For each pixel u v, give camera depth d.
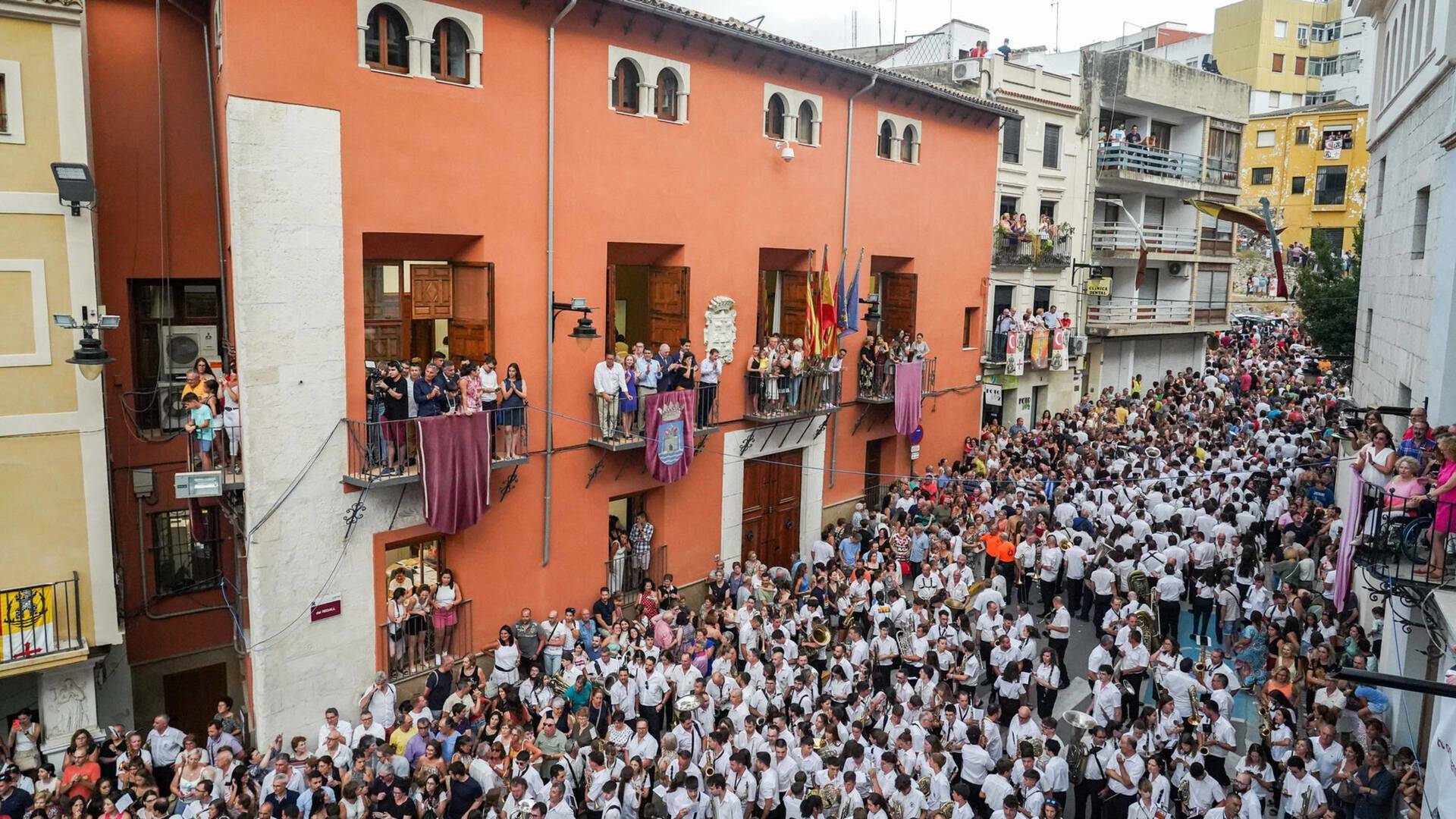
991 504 21.53
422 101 13.89
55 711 13.18
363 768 11.98
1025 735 12.06
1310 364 39.19
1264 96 66.00
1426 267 14.48
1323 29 66.44
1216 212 27.14
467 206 14.56
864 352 22.97
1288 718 12.53
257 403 12.63
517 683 14.87
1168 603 17.28
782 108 20.20
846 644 14.91
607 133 16.50
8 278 12.40
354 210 13.32
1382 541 10.03
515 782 10.96
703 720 13.20
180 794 11.76
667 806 11.19
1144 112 35.84
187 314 15.38
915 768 11.81
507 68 14.88
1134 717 14.72
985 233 27.39
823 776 11.83
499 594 15.65
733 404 19.72
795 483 21.94
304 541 13.27
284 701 13.25
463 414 14.09
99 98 14.23
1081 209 32.53
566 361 16.30
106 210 14.41
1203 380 36.88
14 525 12.65
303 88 12.66
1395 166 18.09
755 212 19.69
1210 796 11.19
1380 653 14.41
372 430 13.64
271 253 12.58
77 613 12.72
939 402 26.25
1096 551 18.84
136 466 14.85
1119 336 35.47
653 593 16.89
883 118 22.78
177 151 14.88
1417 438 10.94
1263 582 17.17
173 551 15.30
